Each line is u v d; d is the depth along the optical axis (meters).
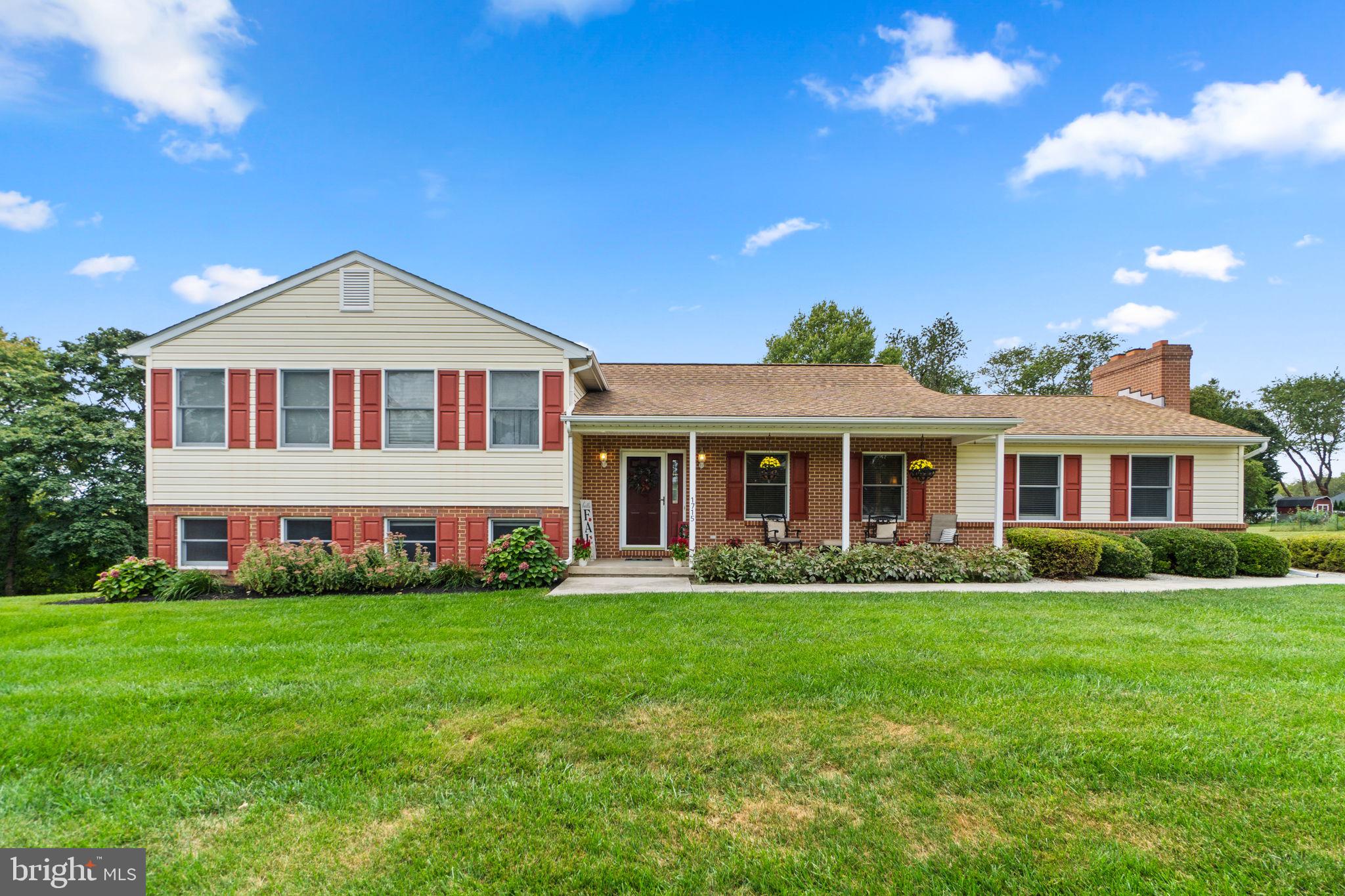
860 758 3.33
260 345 10.36
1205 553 10.64
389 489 10.41
